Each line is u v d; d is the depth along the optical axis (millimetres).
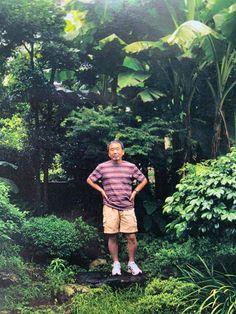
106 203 4297
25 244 4566
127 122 6027
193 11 5914
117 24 6535
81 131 5641
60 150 6113
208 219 3434
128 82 5953
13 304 3639
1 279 3861
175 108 6266
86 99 6656
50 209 6387
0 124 6773
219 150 6059
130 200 4301
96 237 5059
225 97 6188
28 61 6191
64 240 4633
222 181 3453
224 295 3463
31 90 5961
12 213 4359
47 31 5875
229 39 5371
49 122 6188
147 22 6352
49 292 3912
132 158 5664
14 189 5961
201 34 5176
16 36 5820
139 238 5559
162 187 6227
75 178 6230
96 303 3658
